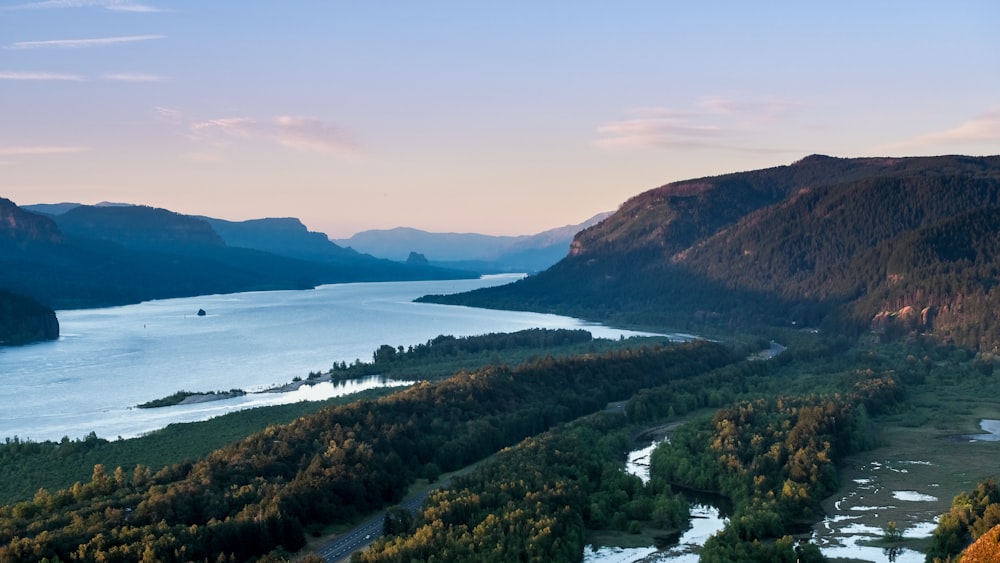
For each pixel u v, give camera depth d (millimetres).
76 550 173250
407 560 175125
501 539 184625
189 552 176750
